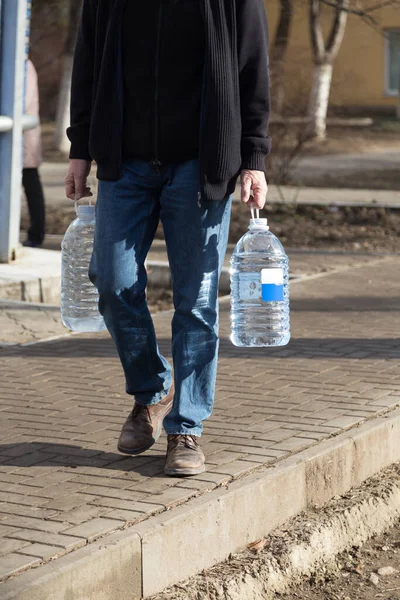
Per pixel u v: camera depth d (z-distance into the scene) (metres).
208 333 5.65
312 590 5.25
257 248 6.05
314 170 30.78
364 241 18.23
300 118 25.00
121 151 5.45
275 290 5.65
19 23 12.70
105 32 5.45
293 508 5.71
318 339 9.59
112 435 6.47
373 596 5.21
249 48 5.43
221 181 5.39
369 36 49.97
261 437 6.27
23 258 13.62
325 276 13.77
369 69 50.81
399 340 9.52
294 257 15.79
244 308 6.41
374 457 6.48
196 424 5.65
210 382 5.70
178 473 5.52
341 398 7.27
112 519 4.90
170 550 4.85
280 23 28.12
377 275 13.88
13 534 4.71
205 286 5.60
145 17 5.34
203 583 4.89
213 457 5.87
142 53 5.35
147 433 5.93
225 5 5.33
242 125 5.57
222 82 5.29
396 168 31.69
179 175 5.44
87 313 6.66
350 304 11.60
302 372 8.16
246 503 5.34
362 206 21.27
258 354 8.91
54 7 44.53
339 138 41.06
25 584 4.16
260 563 5.17
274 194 23.83
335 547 5.65
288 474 5.65
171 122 5.37
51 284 12.42
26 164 14.95
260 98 5.53
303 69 26.86
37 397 7.52
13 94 12.89
